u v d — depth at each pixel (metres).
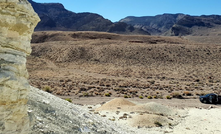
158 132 16.89
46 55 96.62
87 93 34.28
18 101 6.12
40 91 14.28
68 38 144.25
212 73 66.62
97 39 138.75
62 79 52.31
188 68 75.50
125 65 80.69
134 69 73.62
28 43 6.94
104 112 21.78
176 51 95.38
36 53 99.19
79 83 47.69
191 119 21.22
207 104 29.45
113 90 40.59
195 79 55.47
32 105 9.34
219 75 63.50
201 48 98.25
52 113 9.70
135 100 31.14
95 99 31.14
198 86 47.44
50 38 146.50
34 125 7.53
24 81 6.41
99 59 89.19
